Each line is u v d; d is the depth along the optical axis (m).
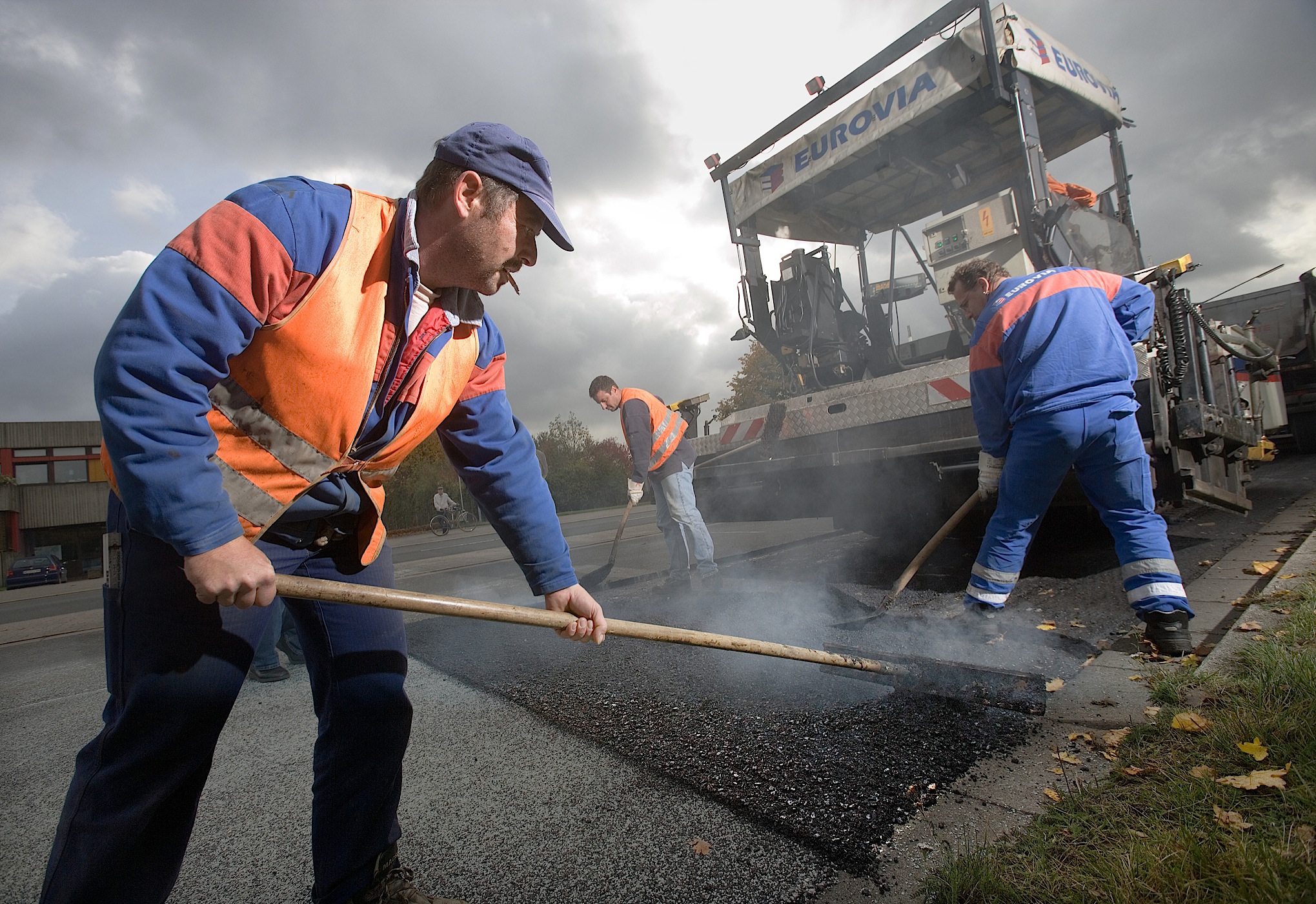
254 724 2.65
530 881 1.48
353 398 1.14
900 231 5.89
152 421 0.93
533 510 1.55
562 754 2.11
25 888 1.64
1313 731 1.57
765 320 5.88
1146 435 3.62
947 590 3.89
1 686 3.75
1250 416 5.84
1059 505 4.11
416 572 8.03
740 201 5.89
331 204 1.12
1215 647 2.37
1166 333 3.66
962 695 2.14
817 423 5.09
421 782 2.00
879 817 1.58
